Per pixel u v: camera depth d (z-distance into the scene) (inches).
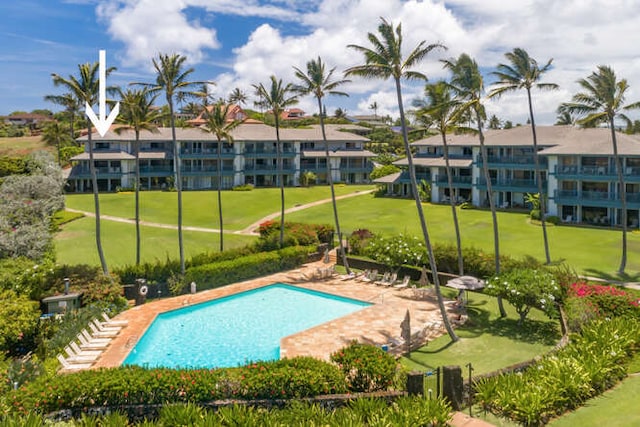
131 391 581.3
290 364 642.2
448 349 919.0
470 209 2583.7
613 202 2103.8
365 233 1765.5
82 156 3181.6
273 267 1546.5
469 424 540.7
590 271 1455.5
